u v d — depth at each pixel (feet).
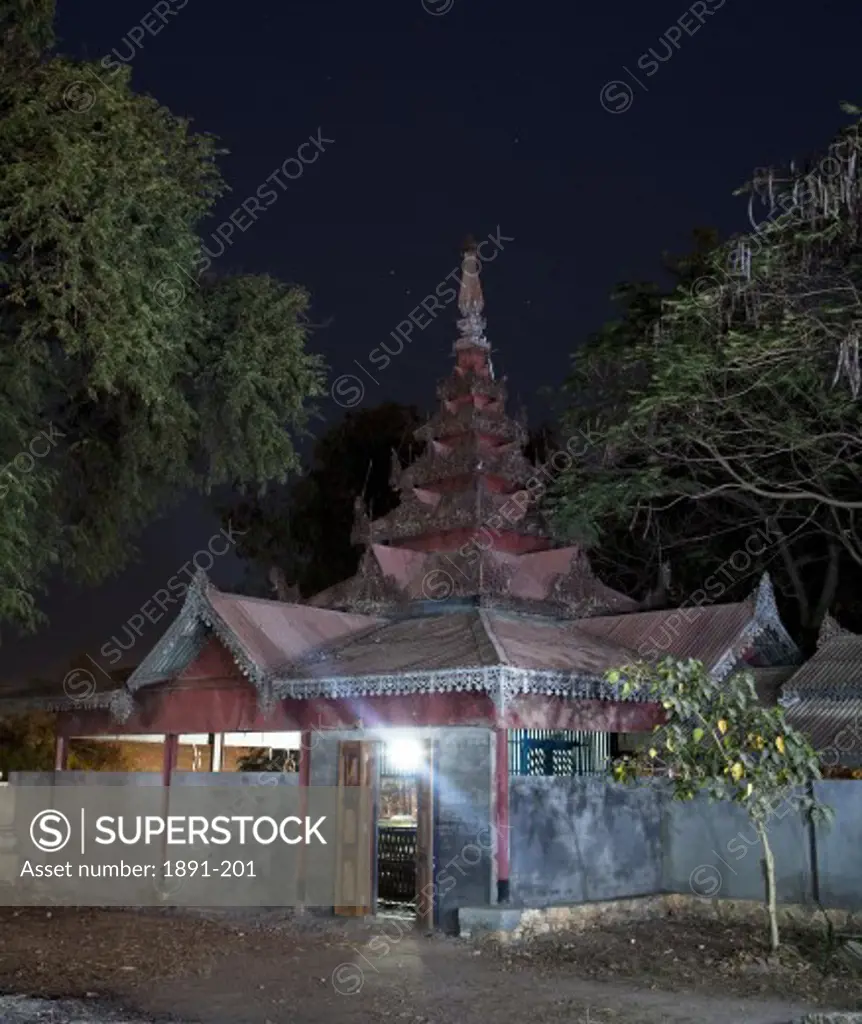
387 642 60.18
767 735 44.04
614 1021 34.83
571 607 67.26
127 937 51.70
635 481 81.76
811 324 64.64
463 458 69.92
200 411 65.57
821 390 68.49
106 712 66.90
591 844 56.85
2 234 51.80
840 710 59.21
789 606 95.30
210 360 65.05
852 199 59.67
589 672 54.03
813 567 95.25
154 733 64.39
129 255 54.19
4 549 50.19
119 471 69.10
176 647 62.49
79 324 55.88
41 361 55.57
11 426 56.13
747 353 66.90
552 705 53.57
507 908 50.42
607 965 44.06
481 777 53.31
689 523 95.25
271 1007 36.83
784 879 55.47
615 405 83.76
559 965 44.16
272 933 52.70
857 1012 35.06
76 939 51.16
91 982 40.93
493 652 51.98
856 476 75.97
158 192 55.16
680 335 74.02
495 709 50.85
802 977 41.57
